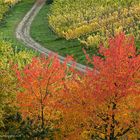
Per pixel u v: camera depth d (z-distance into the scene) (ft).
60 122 147.43
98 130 139.44
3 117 156.66
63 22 529.86
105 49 133.90
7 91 158.71
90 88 135.44
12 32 529.45
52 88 148.05
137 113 134.10
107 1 570.87
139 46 390.01
